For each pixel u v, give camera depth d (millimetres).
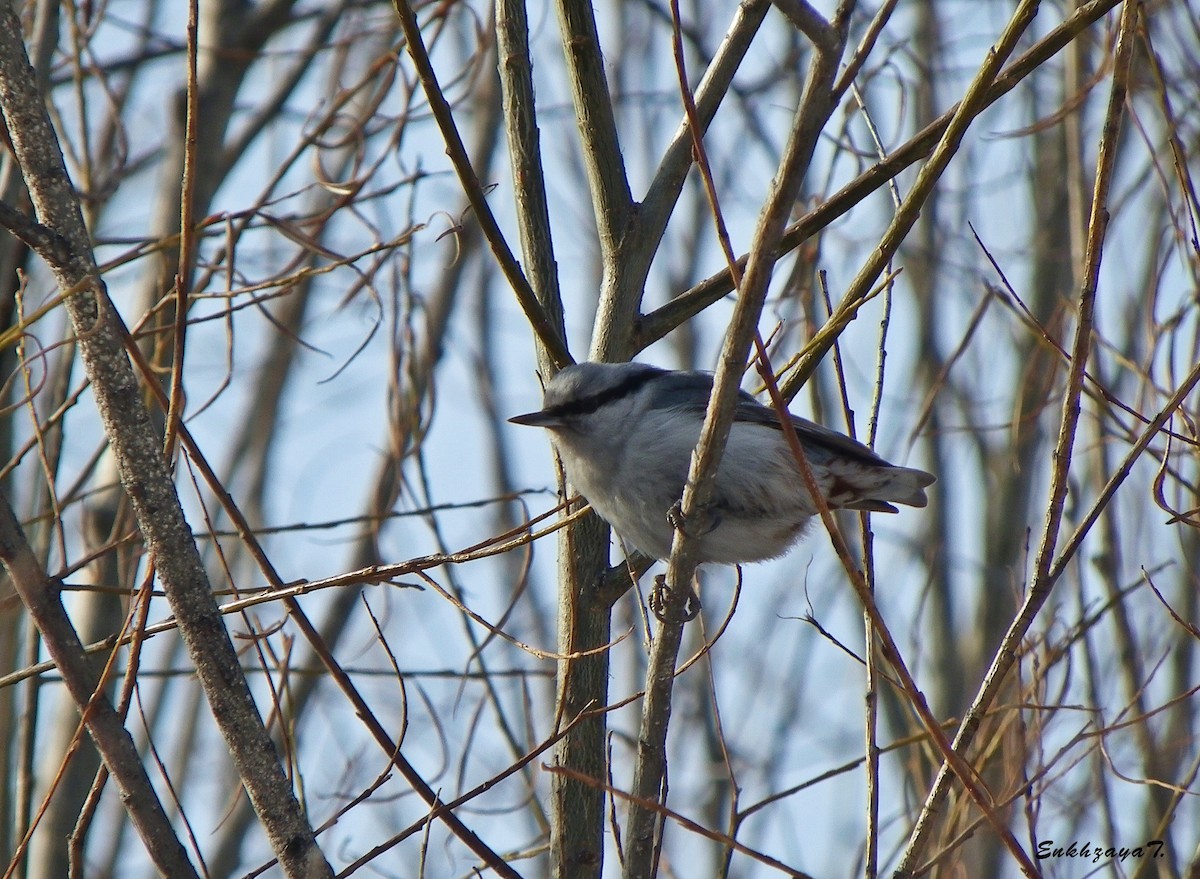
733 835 8156
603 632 9516
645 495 9422
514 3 10086
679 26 6242
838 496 9953
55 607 7062
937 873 8688
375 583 8164
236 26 14352
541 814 10812
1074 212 11641
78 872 6879
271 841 7031
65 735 11789
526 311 9438
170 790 7258
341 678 7707
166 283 11867
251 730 7070
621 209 10000
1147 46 9102
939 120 9477
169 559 7070
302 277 9211
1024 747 8844
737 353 6625
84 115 11484
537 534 8281
